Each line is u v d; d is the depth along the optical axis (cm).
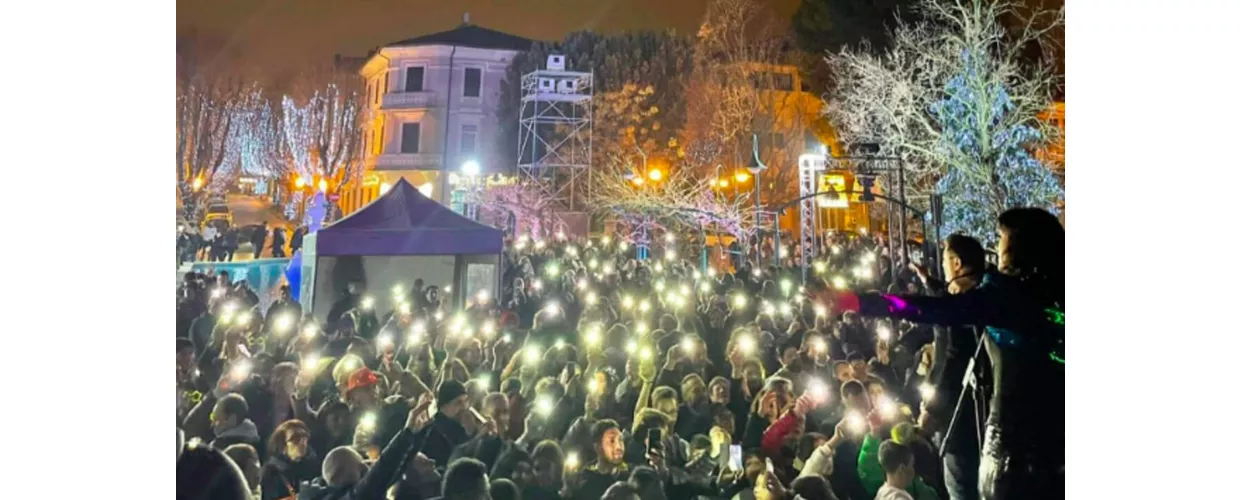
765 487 441
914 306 480
